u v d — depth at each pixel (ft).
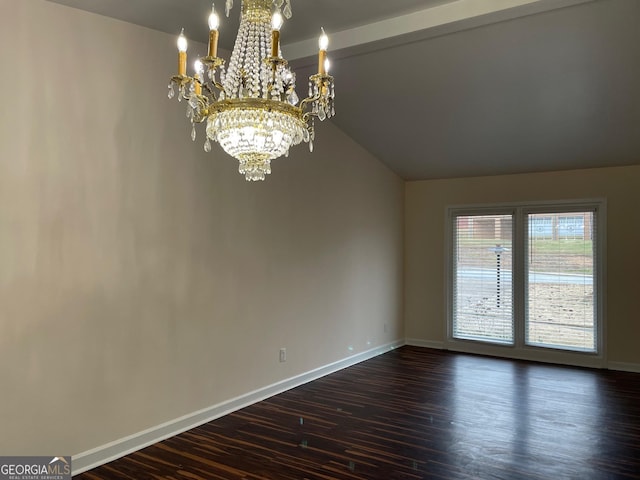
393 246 21.17
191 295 11.62
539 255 19.25
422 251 21.71
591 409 13.20
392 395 14.38
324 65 5.65
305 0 9.93
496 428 11.76
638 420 12.35
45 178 8.70
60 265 8.93
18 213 8.32
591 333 18.19
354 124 16.99
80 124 9.26
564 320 18.70
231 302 12.80
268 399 13.88
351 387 15.17
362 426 11.83
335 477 9.20
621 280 17.66
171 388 11.12
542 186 19.12
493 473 9.40
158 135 10.84
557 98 13.71
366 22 11.10
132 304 10.25
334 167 17.19
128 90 10.17
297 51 12.18
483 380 16.10
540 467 9.67
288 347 14.90
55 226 8.85
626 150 16.49
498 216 20.12
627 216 17.61
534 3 9.62
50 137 8.77
